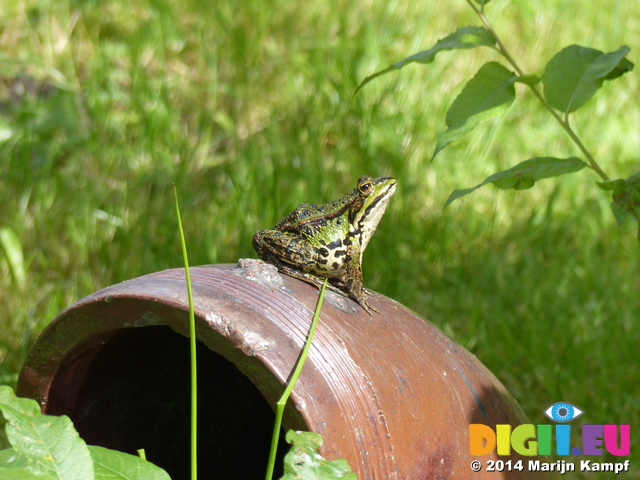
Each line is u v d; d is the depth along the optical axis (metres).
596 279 5.44
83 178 5.72
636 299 5.24
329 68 6.86
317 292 2.62
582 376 4.64
